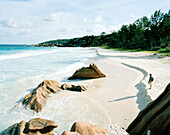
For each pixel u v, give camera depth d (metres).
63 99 9.67
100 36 192.25
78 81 14.45
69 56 42.81
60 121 7.00
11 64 23.69
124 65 24.55
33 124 5.24
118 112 7.89
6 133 5.09
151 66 21.67
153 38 65.38
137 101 9.23
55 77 15.80
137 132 4.29
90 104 8.95
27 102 8.66
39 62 27.06
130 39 87.94
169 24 58.09
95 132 5.22
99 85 13.02
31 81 13.92
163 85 11.53
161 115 3.48
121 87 12.34
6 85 12.48
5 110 8.01
